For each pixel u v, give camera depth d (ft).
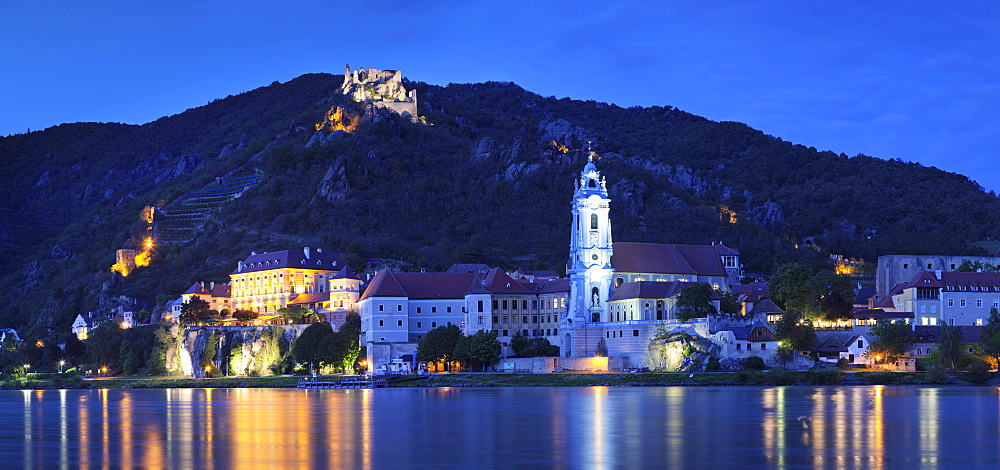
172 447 538.47
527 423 603.26
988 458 470.80
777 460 469.16
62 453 527.40
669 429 568.00
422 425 603.26
